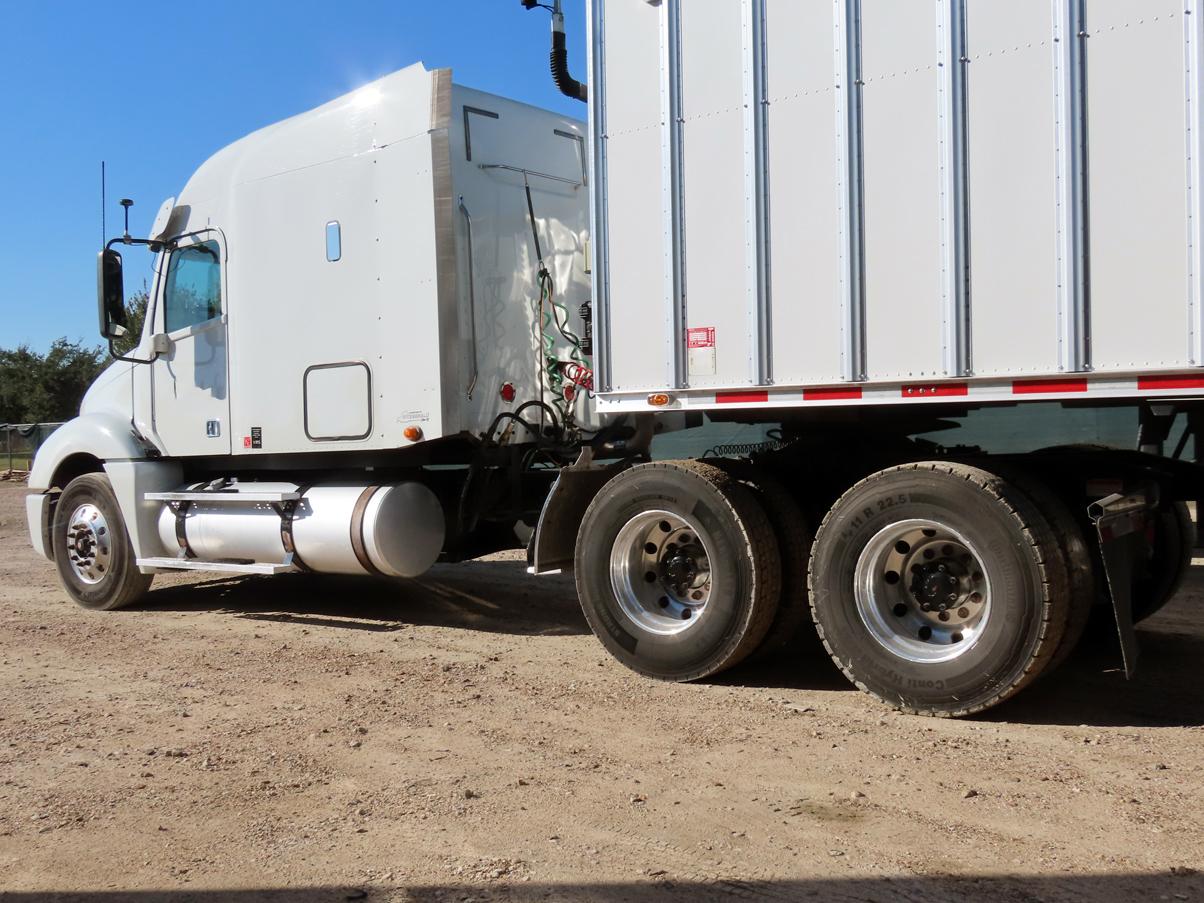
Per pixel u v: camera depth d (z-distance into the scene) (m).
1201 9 4.16
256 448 7.91
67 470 9.39
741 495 5.53
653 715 5.11
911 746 4.54
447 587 9.54
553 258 7.77
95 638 7.49
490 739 4.80
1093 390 4.44
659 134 5.57
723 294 5.38
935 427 5.17
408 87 7.09
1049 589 4.63
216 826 3.86
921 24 4.79
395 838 3.70
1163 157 4.25
